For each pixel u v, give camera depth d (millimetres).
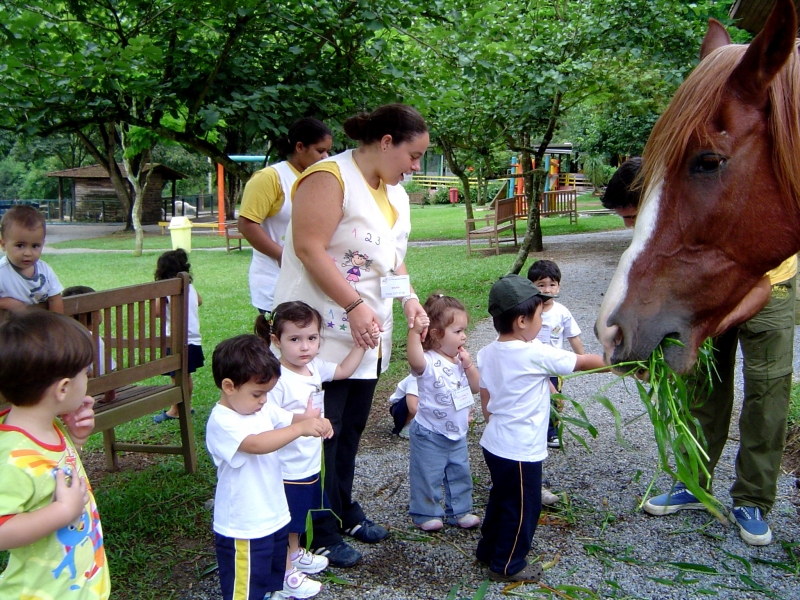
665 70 7711
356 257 2703
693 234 2062
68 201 34062
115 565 2844
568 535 3082
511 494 2672
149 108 4301
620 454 3906
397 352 6258
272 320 2707
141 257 16531
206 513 3311
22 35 3617
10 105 3957
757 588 2615
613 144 15531
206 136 4789
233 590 2379
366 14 4113
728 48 2092
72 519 1743
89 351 1839
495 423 2729
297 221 2613
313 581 2666
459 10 4605
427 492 3098
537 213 13609
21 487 1680
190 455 3762
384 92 4785
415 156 2662
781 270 2793
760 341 2848
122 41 4270
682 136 2012
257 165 18969
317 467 2787
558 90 7250
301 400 2664
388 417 4664
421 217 26359
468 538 3104
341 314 2764
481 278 10148
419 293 9023
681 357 2096
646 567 2805
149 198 31125
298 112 4441
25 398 1741
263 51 4668
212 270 13195
